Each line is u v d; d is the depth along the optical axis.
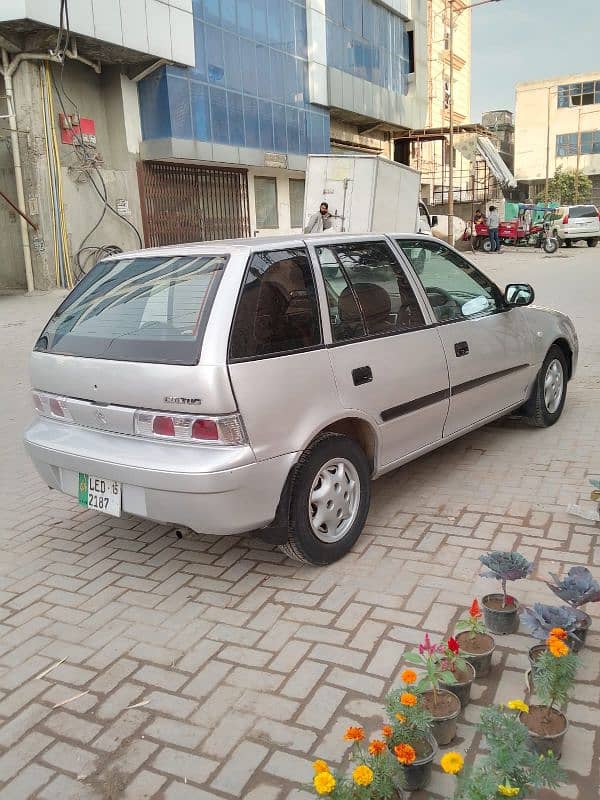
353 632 3.12
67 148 17.42
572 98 61.44
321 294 3.73
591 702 2.60
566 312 11.91
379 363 3.92
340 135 29.33
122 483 3.45
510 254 28.91
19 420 7.13
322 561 3.67
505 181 36.75
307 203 16.12
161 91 18.83
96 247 18.20
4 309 14.86
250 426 3.21
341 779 2.09
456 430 4.66
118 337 3.57
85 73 17.98
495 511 4.26
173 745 2.53
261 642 3.10
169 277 3.63
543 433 5.68
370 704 2.66
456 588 3.42
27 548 4.21
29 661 3.08
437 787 2.29
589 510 4.10
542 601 3.27
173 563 3.91
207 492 3.15
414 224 18.36
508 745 2.06
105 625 3.33
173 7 18.30
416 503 4.46
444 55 41.28
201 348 3.20
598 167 61.59
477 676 2.77
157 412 3.30
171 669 2.96
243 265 3.44
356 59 27.70
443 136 34.06
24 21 14.84
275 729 2.57
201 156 20.16
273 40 22.91
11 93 16.30
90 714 2.72
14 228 17.33
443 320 4.54
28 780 2.41
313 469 3.53
